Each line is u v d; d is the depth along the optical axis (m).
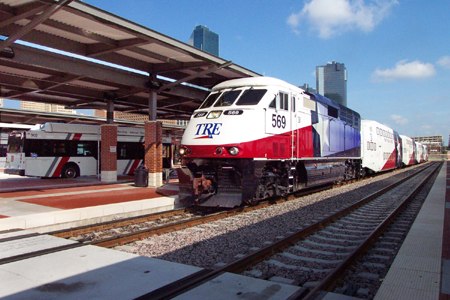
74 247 6.64
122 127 25.98
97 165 25.11
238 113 11.33
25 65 13.74
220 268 5.57
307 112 14.52
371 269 6.29
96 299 4.34
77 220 10.37
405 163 46.50
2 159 35.56
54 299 4.35
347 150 19.78
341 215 11.09
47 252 6.28
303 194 16.41
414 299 4.54
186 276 5.10
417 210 12.39
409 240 7.42
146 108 23.52
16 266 5.55
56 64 13.28
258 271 6.05
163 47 12.91
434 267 5.72
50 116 26.81
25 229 8.70
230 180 11.38
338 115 18.62
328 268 6.36
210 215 10.58
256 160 11.12
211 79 17.75
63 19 10.45
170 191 15.71
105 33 11.60
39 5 9.40
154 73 16.55
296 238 8.04
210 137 11.16
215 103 11.98
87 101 20.98
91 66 14.53
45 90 17.45
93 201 12.59
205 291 4.57
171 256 6.89
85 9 9.45
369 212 12.12
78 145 24.41
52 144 23.33
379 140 29.22
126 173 26.09
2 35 11.10
